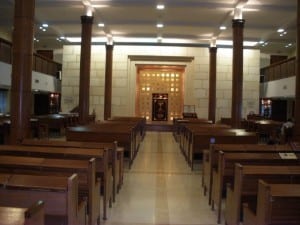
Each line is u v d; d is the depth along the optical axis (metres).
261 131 16.16
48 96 23.75
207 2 13.28
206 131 9.66
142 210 5.66
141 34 19.86
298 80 8.20
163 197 6.49
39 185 3.26
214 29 18.08
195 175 8.52
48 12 15.20
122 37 20.80
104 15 15.52
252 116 21.08
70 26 17.95
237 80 13.52
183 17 15.62
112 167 6.04
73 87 22.69
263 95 24.12
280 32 18.08
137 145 12.23
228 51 22.31
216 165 5.99
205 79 22.55
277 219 3.12
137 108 23.08
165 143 15.25
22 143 6.31
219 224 5.08
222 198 5.77
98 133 9.30
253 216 3.65
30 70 8.44
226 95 22.50
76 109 22.38
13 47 8.30
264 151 6.00
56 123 16.91
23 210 2.47
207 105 22.61
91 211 4.29
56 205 3.22
